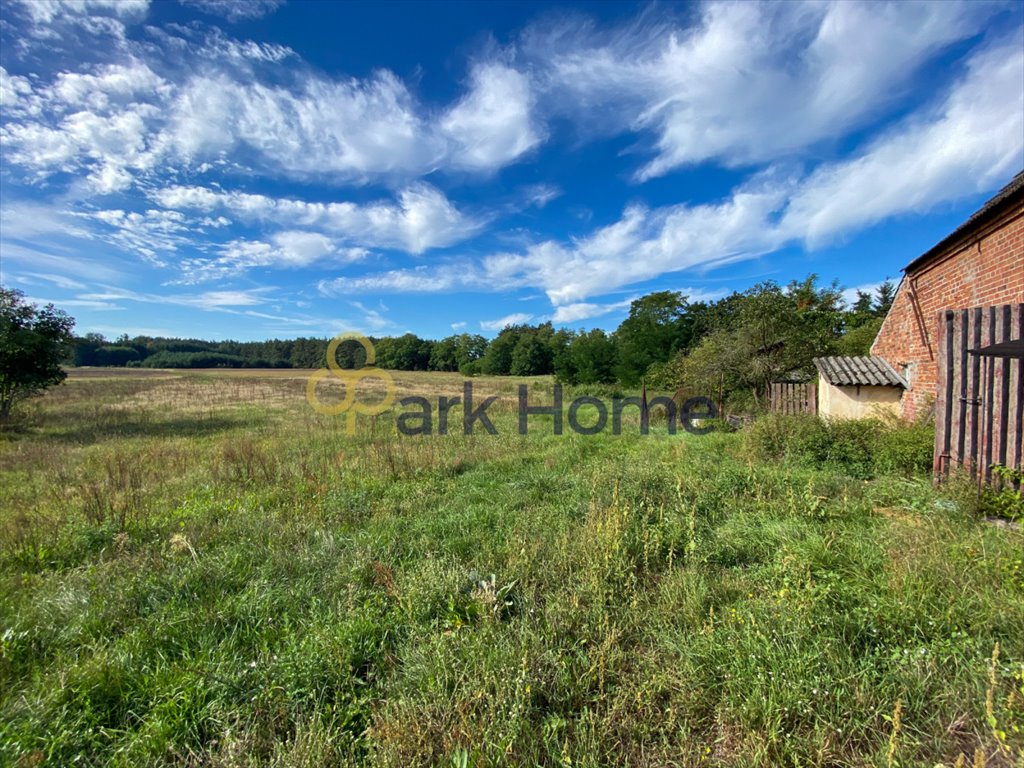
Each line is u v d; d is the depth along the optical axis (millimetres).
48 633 2521
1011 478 3586
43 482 5957
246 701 2023
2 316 10797
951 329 4164
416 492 5293
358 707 1972
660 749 1745
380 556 3512
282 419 12891
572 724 1851
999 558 2660
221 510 4672
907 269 6941
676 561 3336
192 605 2809
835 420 6887
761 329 11820
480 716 1838
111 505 4402
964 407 4023
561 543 3531
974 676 1835
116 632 2582
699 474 5426
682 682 2020
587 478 5621
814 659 1993
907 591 2465
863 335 14203
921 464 5145
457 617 2586
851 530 3531
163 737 1822
